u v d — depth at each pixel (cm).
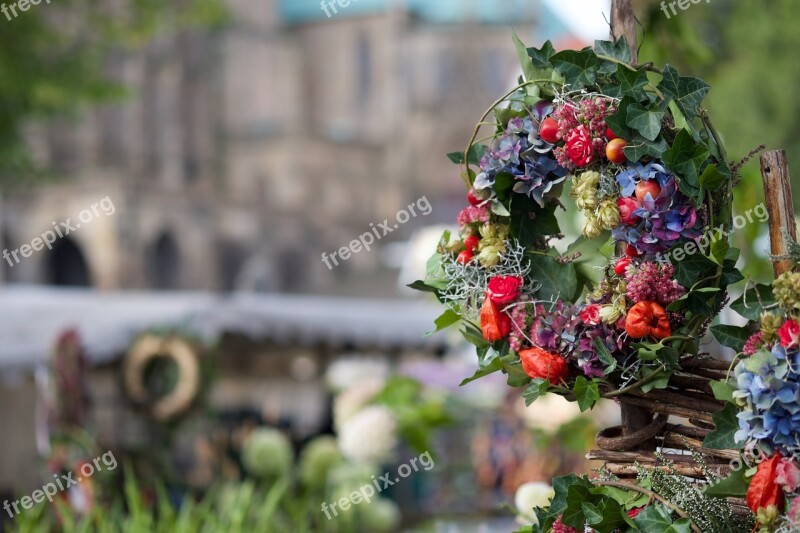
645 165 133
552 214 147
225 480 539
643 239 132
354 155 3669
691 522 131
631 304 133
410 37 3744
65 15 1004
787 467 120
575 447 340
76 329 460
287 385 725
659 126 130
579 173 140
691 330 133
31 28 913
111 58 3123
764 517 120
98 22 1033
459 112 3709
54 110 1016
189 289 3183
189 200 3183
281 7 3744
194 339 559
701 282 131
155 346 545
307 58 3753
